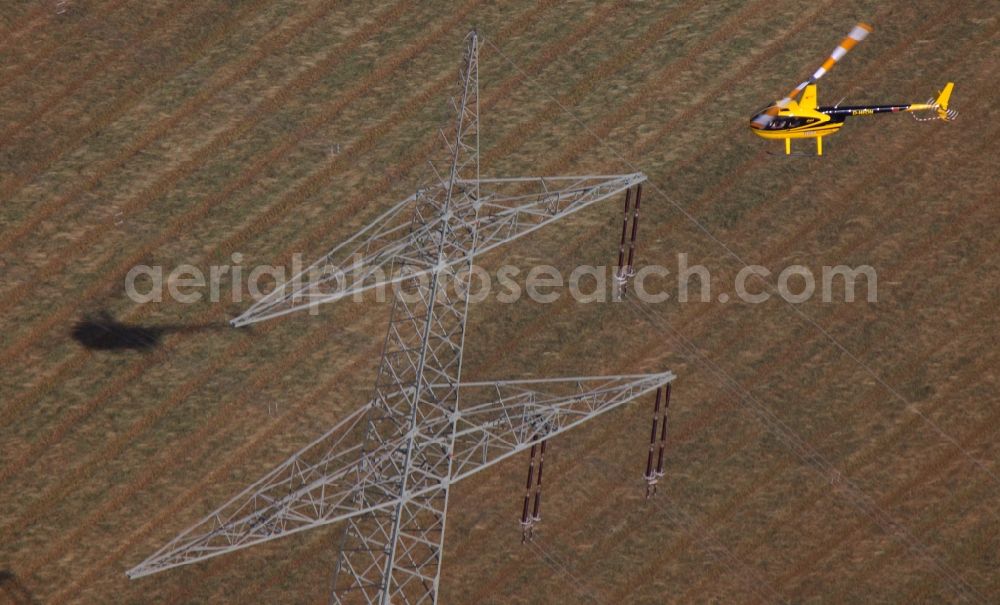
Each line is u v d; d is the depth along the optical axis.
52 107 57.03
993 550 48.06
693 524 48.78
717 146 56.97
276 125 57.19
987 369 51.78
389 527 48.94
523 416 38.00
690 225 55.19
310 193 55.53
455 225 39.31
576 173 56.31
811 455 50.09
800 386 51.62
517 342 52.72
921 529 48.59
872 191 55.97
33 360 51.41
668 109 58.03
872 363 52.09
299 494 37.22
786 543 48.47
